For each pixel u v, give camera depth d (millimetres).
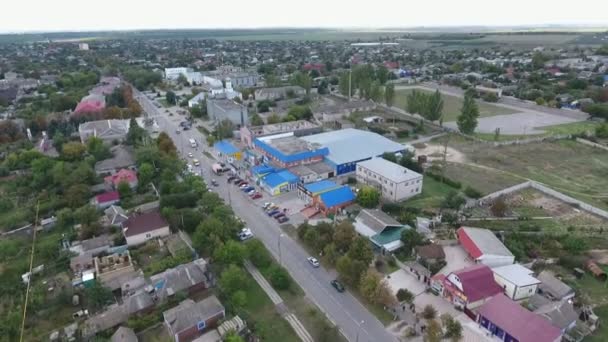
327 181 95000
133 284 59812
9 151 118250
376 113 167625
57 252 68688
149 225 74188
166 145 114750
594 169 105500
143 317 53000
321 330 51312
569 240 67125
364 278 57188
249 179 103000
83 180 92625
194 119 162875
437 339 46906
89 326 51344
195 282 58906
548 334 47062
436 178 100062
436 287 59625
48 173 93938
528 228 74375
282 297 58781
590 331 50781
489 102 188250
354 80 198750
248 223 80562
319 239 69062
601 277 61031
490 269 59094
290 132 129625
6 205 84250
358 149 110375
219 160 117312
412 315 54844
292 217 83188
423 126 146500
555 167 107312
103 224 77000
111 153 110875
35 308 55406
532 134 135750
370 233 72188
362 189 85750
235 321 52219
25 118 148125
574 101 172625
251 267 66125
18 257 68688
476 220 78375
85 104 157000
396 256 68125
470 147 124250
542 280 58500
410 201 88688
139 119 152750
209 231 69438
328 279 63000
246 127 132250
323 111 161375
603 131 127250
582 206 84188
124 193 89625
